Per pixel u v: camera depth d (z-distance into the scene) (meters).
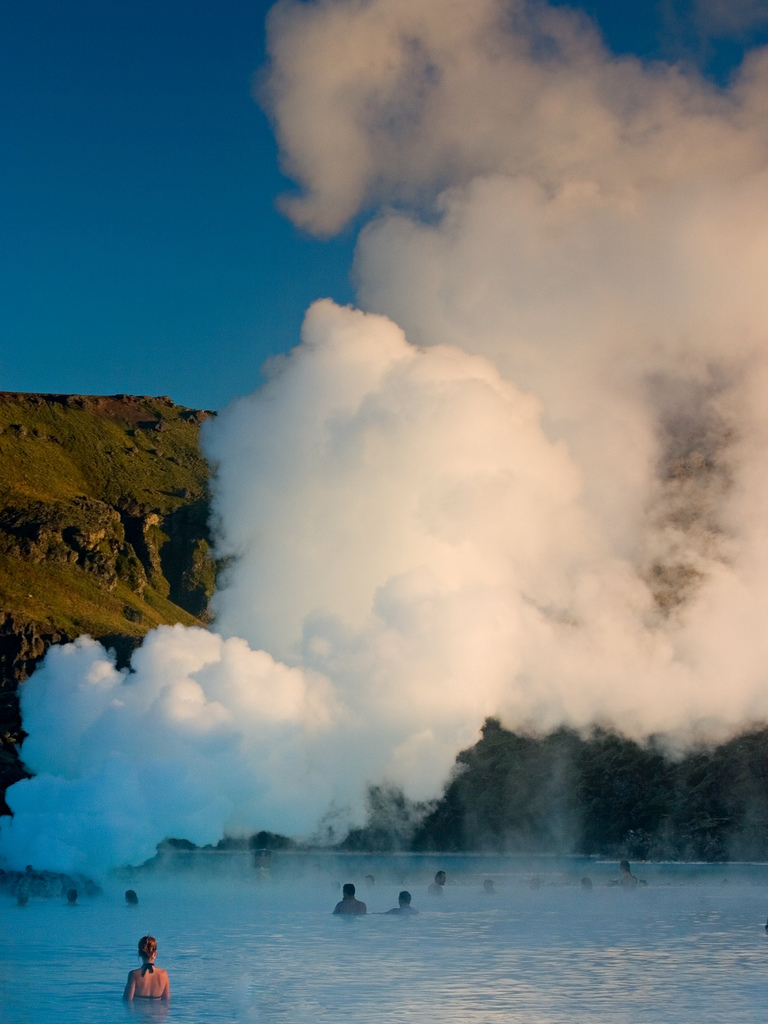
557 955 23.75
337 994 18.77
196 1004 17.88
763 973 20.95
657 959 23.05
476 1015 16.73
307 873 57.28
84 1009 17.48
